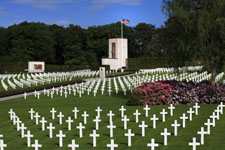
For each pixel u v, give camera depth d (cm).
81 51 9412
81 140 1523
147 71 5528
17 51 8388
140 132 1619
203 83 2700
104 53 9688
